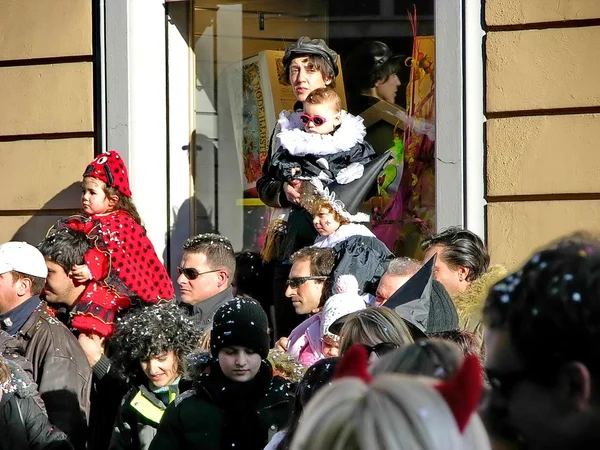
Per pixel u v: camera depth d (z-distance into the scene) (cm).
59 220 1546
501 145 1423
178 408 1011
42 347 1301
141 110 1647
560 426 445
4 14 1698
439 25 1458
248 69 1720
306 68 1502
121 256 1473
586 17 1391
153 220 1656
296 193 1401
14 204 1686
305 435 430
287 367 1128
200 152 1722
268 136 1698
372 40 1614
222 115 1731
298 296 1308
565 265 447
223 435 990
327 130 1416
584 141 1391
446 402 426
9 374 1139
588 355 436
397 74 1581
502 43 1427
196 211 1716
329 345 1124
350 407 425
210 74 1730
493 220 1420
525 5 1416
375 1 1614
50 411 1277
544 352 445
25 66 1691
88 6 1661
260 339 1007
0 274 1310
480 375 434
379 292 1190
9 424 1128
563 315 438
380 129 1597
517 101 1417
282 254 1459
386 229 1554
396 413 417
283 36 1702
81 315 1398
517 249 1408
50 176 1670
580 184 1390
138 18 1647
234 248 1703
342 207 1365
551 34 1408
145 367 1198
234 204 1706
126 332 1207
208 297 1384
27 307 1320
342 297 1138
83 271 1427
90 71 1658
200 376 1033
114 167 1535
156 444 1009
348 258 1301
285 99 1683
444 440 412
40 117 1678
